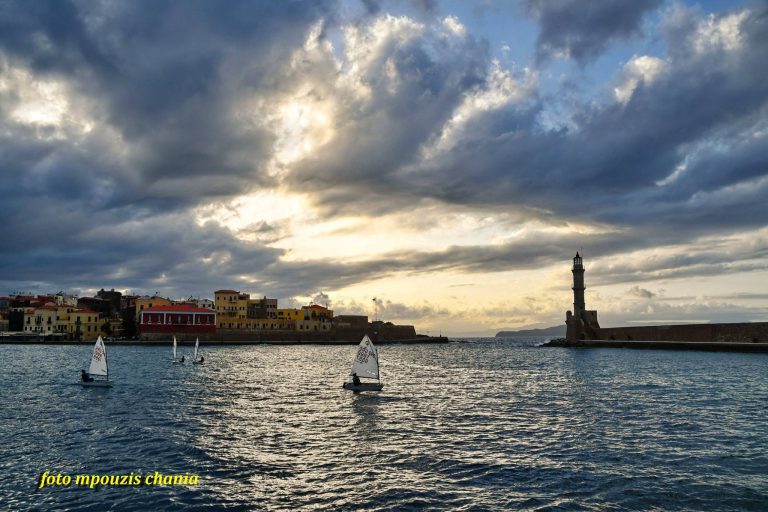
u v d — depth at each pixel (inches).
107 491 919.0
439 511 832.3
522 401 1948.8
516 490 927.7
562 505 857.5
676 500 880.3
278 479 984.3
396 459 1117.7
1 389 2201.0
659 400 1942.7
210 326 7844.5
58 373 2933.1
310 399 1987.0
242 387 2354.8
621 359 4333.2
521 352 6353.3
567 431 1395.2
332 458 1124.5
